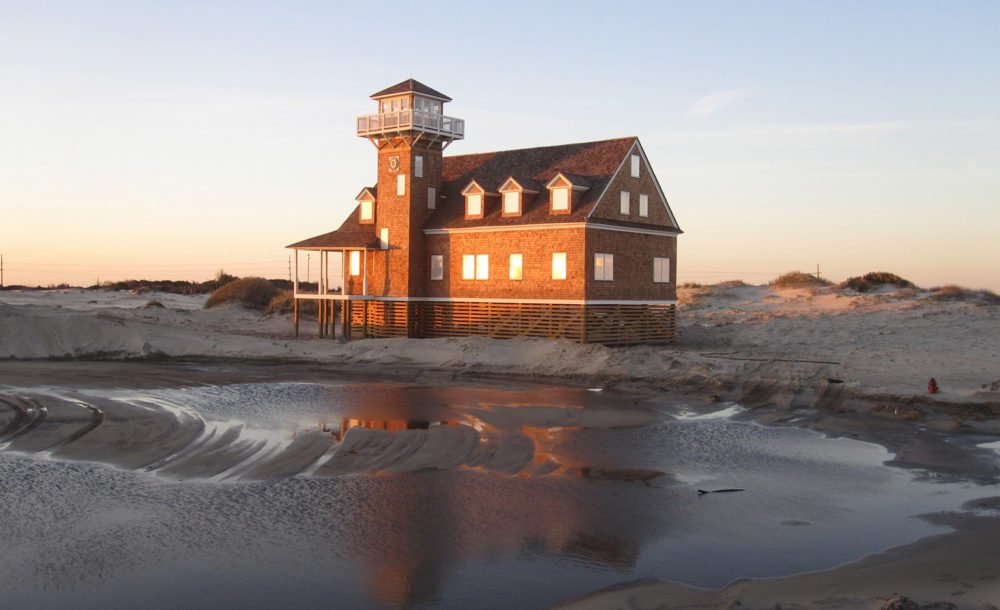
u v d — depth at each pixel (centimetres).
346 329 4512
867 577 1106
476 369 3409
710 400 2573
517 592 1081
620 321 4084
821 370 2998
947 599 1010
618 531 1329
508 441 1994
